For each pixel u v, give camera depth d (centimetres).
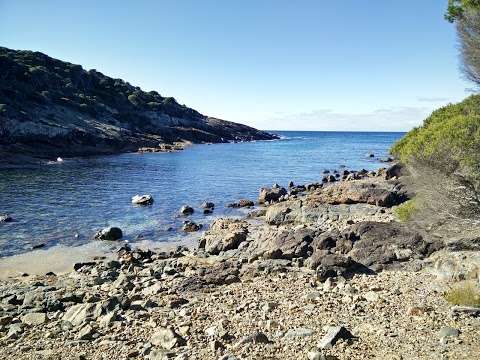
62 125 8638
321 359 988
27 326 1359
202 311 1426
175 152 10081
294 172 6425
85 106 10600
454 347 1017
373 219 2764
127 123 11681
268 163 7738
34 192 4234
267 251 2091
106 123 10762
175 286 1725
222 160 8212
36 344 1202
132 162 7519
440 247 1886
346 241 2075
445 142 1358
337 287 1609
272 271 1869
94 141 9012
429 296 1433
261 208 3738
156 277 1927
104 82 13600
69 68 12344
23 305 1564
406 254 1894
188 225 3027
